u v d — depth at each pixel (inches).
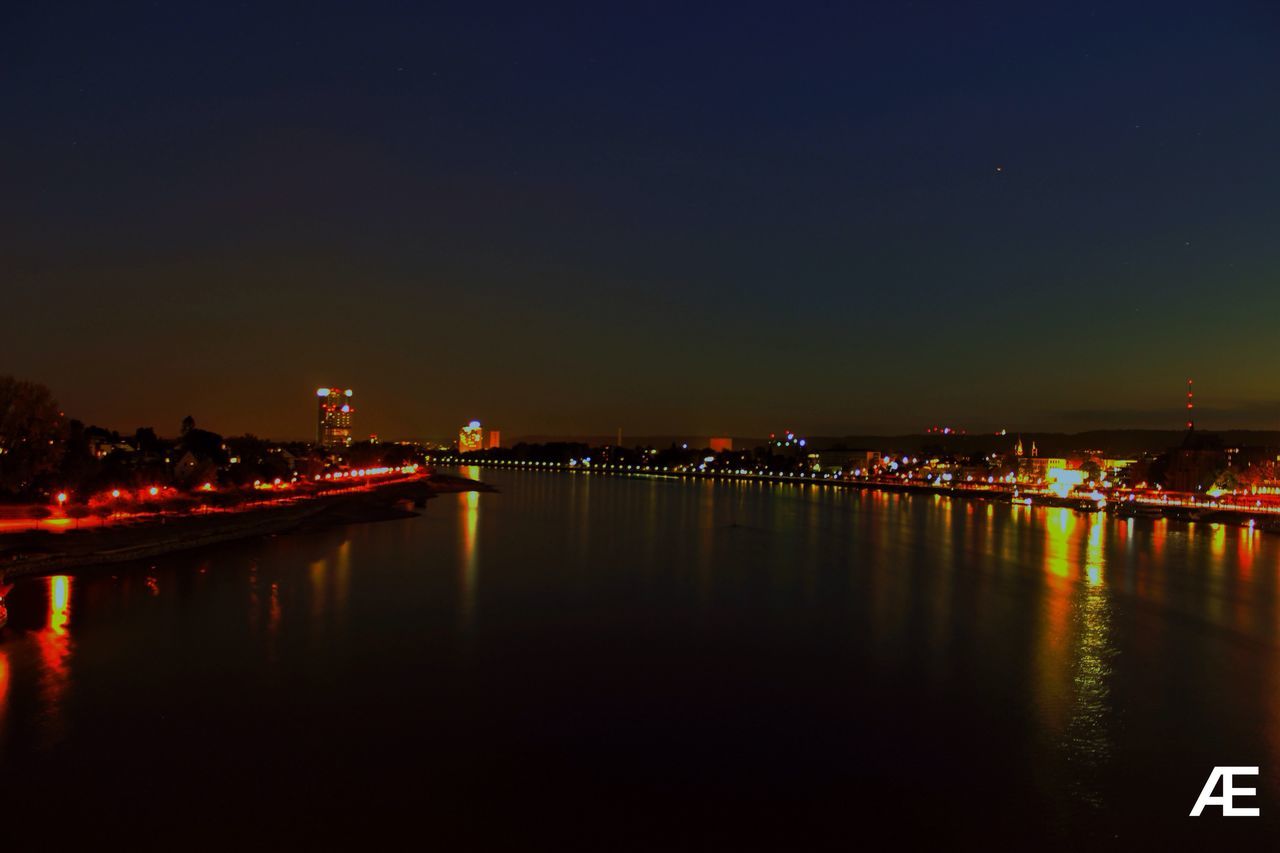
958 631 1764.3
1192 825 890.1
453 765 999.6
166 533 2906.0
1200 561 3125.0
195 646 1517.0
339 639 1590.8
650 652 1534.2
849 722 1171.9
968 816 899.4
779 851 821.2
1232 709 1262.3
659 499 6776.6
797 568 2731.3
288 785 937.5
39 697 1214.3
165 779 948.0
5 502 2997.0
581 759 1024.2
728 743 1084.5
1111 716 1220.5
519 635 1653.5
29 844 807.1
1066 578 2613.2
